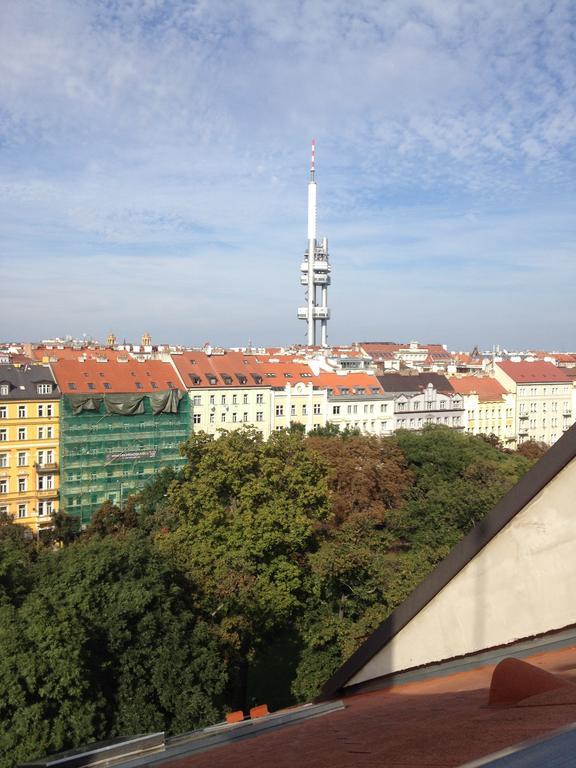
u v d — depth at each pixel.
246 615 38.84
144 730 27.70
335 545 44.47
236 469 47.94
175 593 33.81
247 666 41.47
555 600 7.49
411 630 8.53
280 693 44.16
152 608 31.62
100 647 28.53
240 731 6.91
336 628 40.53
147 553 33.84
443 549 46.09
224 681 32.28
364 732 5.30
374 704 7.33
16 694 23.45
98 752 6.32
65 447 91.44
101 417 94.69
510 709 4.51
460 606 8.08
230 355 115.62
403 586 41.12
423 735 4.42
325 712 7.69
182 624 31.84
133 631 30.41
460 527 61.06
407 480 78.06
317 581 42.47
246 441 52.56
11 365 91.81
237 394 108.69
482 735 3.86
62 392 92.12
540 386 143.88
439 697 6.50
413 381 128.38
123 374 100.31
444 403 129.50
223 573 38.94
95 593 30.30
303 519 46.28
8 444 87.62
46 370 93.50
